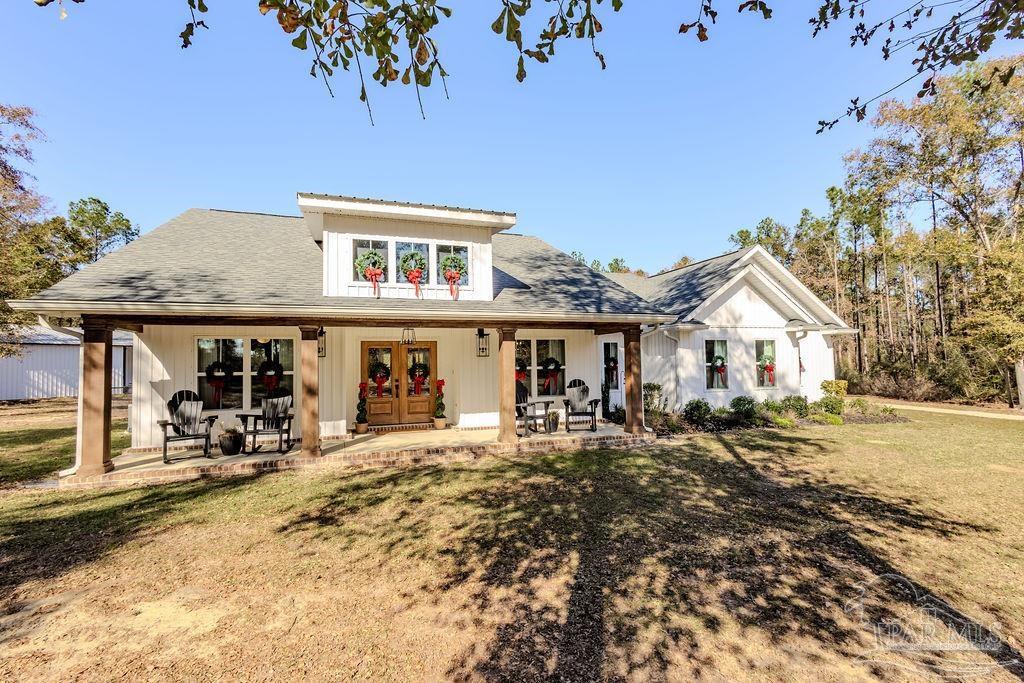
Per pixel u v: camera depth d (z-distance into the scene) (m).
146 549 4.74
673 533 5.12
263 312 7.61
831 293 30.70
